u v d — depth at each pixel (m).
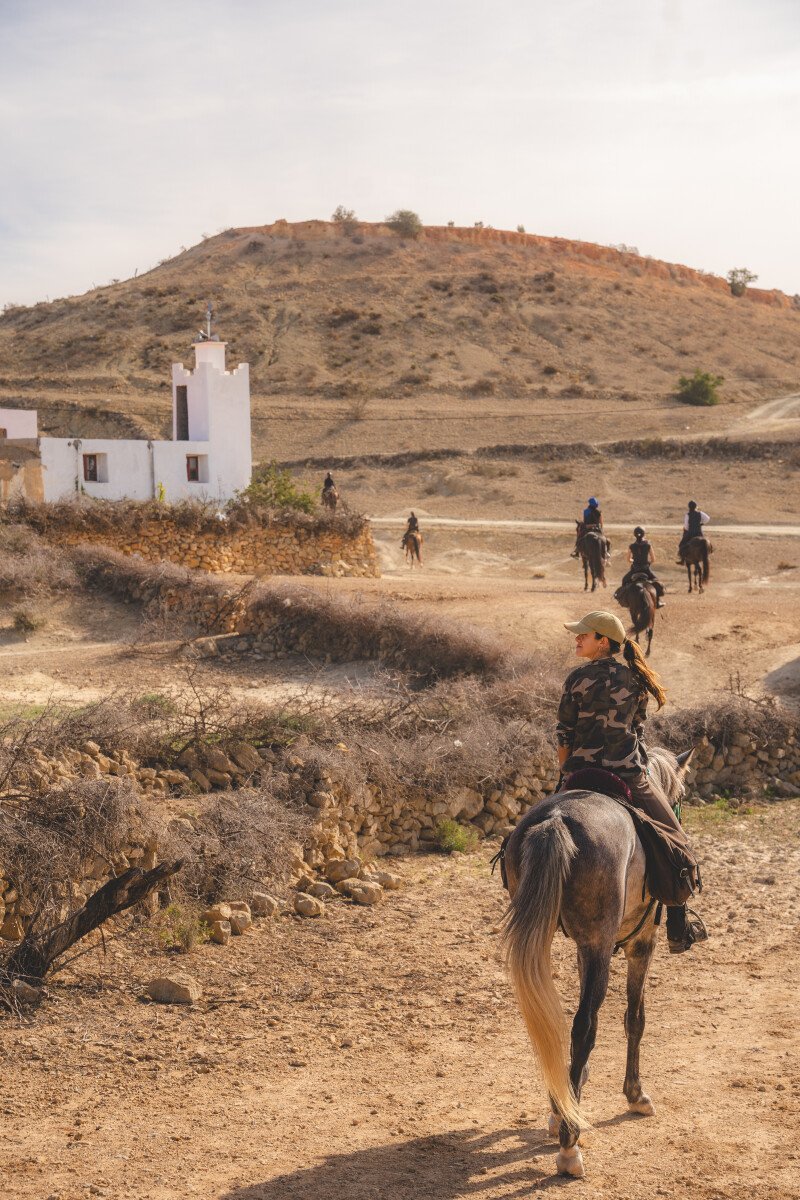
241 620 26.27
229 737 13.90
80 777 11.34
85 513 32.47
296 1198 5.38
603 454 75.44
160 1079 7.02
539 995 5.47
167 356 108.00
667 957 10.30
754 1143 6.12
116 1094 6.75
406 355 110.31
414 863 13.79
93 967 9.05
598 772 6.63
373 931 10.77
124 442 43.88
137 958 9.39
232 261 152.75
